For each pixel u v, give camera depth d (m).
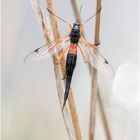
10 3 0.32
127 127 0.31
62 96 0.26
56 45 0.26
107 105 0.30
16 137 0.32
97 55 0.26
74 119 0.26
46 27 0.26
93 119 0.27
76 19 0.27
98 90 0.28
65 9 0.32
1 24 0.32
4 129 0.32
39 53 0.26
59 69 0.26
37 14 0.26
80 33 0.27
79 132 0.26
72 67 0.26
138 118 0.31
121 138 0.31
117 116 0.31
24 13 0.32
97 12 0.26
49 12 0.26
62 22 0.32
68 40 0.27
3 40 0.32
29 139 0.32
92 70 0.27
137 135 0.31
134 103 0.32
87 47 0.26
